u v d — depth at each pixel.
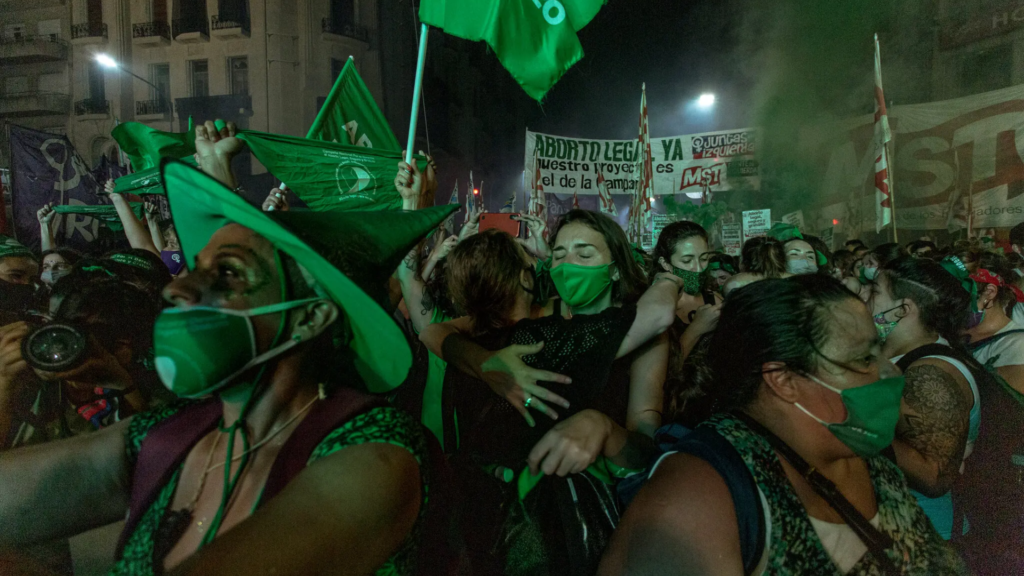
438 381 2.46
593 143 9.10
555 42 2.75
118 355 1.70
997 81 18.17
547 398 1.64
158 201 4.75
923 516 1.38
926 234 10.07
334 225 1.03
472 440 1.90
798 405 1.25
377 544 0.92
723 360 1.40
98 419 1.69
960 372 2.09
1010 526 2.12
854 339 1.22
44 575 1.21
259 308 0.97
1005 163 9.09
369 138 3.53
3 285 2.87
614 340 1.79
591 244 1.90
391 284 2.69
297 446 1.02
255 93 24.33
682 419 1.89
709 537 1.07
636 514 1.13
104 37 25.06
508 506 1.75
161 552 1.02
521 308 2.06
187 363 0.92
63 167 5.61
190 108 24.47
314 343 1.09
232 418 1.08
